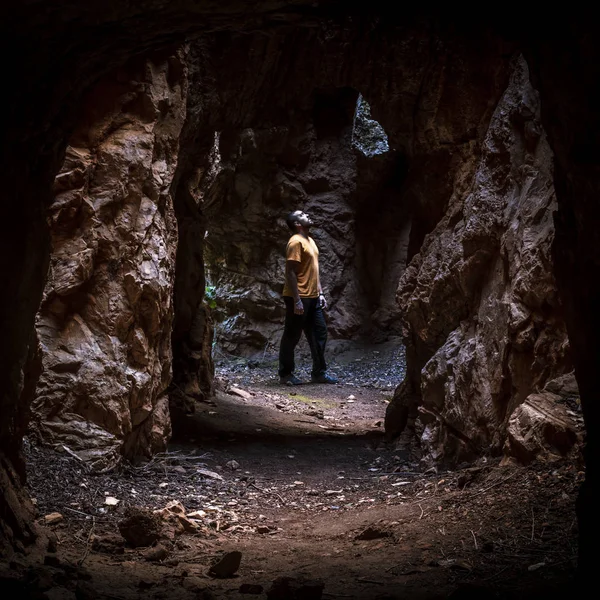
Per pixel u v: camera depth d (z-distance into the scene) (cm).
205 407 848
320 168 1299
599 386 292
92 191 538
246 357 1300
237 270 1311
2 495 355
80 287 540
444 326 644
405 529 433
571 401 477
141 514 409
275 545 435
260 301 1305
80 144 535
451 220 647
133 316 553
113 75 546
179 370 857
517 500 429
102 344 541
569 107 282
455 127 647
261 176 1240
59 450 513
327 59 648
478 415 554
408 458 672
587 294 293
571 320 306
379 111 688
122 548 394
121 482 522
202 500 530
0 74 302
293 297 1070
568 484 425
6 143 325
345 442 762
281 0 298
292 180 1281
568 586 305
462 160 652
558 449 461
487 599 295
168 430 620
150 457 593
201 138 760
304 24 330
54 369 524
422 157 700
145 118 558
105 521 443
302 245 1077
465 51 604
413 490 541
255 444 729
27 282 362
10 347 359
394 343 1330
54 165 378
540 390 499
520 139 549
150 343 576
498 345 540
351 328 1337
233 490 568
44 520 416
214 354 1271
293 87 830
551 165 509
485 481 481
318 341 1122
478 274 589
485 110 623
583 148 280
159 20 311
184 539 430
